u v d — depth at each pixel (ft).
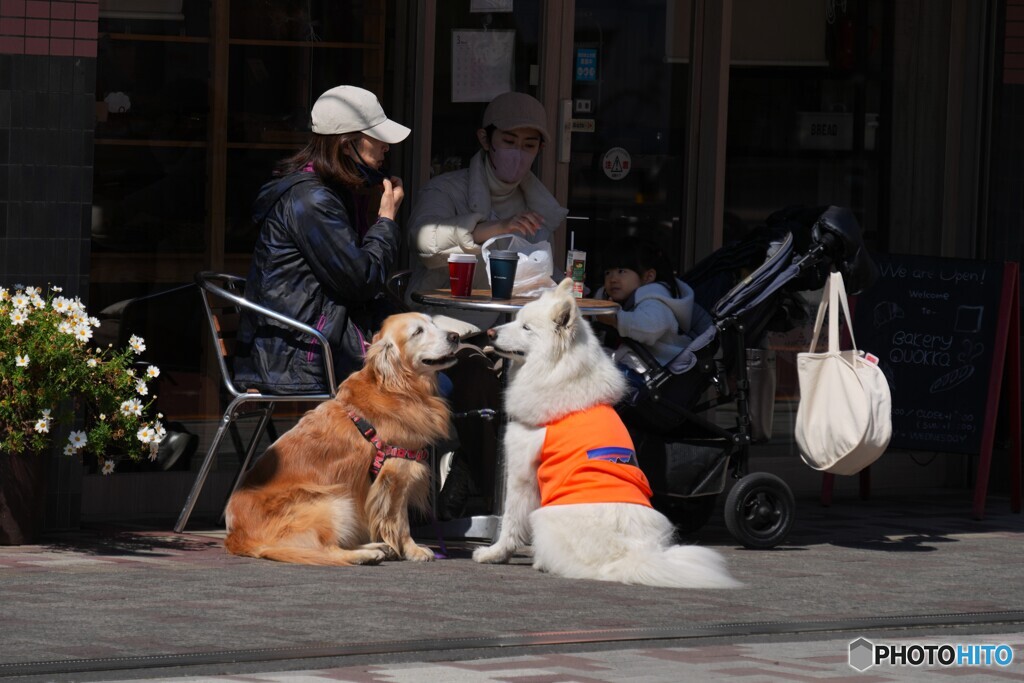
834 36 44.24
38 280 32.58
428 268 35.78
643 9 42.73
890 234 44.68
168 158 37.19
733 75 43.39
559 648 24.03
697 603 27.71
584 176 42.52
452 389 33.99
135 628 24.26
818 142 44.32
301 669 22.31
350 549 30.73
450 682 21.63
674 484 33.22
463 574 29.63
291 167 33.22
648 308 33.35
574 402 29.84
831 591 29.30
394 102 39.88
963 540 36.17
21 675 21.49
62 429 31.76
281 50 38.42
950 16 44.01
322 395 32.12
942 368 41.01
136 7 36.63
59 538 32.42
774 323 35.32
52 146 32.48
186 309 37.32
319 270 32.01
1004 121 43.32
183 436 37.04
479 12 40.65
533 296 32.76
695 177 43.55
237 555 30.68
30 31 32.12
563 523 29.35
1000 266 40.70
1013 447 40.96
